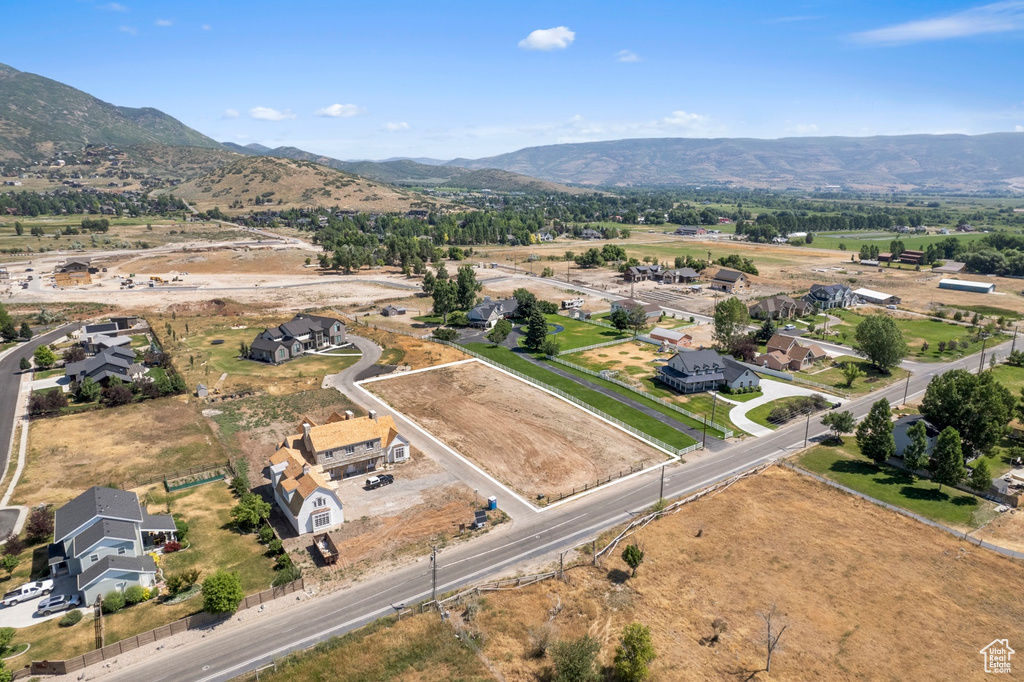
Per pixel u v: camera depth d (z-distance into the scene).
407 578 59.00
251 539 65.00
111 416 96.00
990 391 81.88
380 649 49.84
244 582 57.72
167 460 82.12
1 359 124.94
